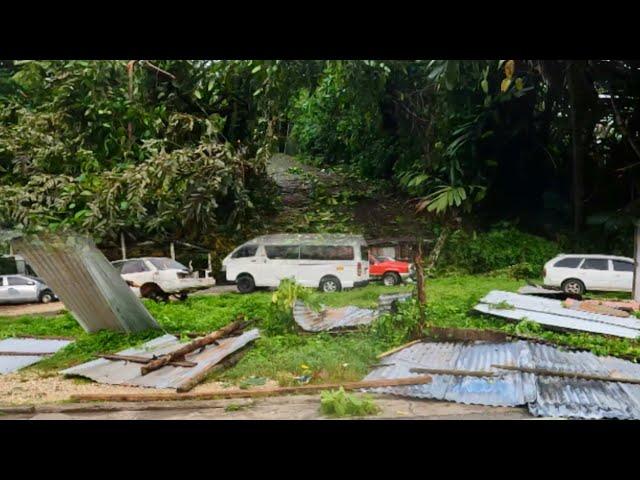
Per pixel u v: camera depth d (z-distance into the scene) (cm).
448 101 2133
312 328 1014
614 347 880
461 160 2158
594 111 1897
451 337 938
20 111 1582
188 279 1770
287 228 2195
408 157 2556
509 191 2255
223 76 1805
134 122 1644
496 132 2134
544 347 878
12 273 2414
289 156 3469
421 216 2323
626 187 2050
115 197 1309
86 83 1580
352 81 2000
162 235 2091
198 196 1522
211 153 1544
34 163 1379
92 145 1611
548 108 2133
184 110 1984
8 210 1064
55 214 1263
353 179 2853
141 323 1109
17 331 1262
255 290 1839
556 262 1664
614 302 1256
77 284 1042
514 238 2038
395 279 1900
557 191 2264
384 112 2556
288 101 2242
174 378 791
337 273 1781
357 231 2191
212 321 1205
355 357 838
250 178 2117
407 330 952
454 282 1781
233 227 2159
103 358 913
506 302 1130
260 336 993
